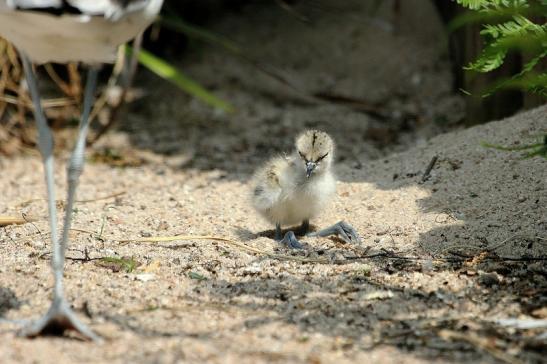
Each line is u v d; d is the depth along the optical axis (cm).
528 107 1325
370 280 892
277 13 1988
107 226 1084
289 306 830
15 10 686
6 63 1489
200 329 775
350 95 1733
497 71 1376
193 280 899
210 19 1983
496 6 862
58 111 1656
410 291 859
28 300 847
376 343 747
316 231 1081
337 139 1577
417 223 1043
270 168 1088
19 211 1162
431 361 711
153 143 1569
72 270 921
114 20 716
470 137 1223
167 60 1892
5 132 1505
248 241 1035
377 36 1856
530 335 757
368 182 1200
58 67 1725
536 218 995
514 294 842
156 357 708
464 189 1095
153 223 1102
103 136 1591
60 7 683
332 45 1867
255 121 1673
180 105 1738
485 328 771
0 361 705
